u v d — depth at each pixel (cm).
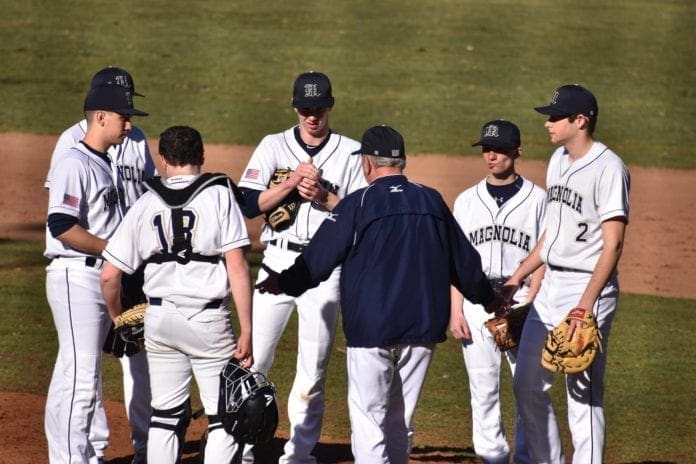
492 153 2384
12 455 2366
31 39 9731
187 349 1966
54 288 2125
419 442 2686
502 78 8950
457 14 11275
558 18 11212
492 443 2342
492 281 2406
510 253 2403
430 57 9556
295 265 1986
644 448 2658
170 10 11138
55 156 2306
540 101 8306
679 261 4906
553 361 2005
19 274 4241
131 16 10806
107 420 2506
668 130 7688
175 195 1942
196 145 1992
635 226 5525
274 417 1966
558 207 2120
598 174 2048
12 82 8438
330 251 1964
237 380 1948
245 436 1956
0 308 3759
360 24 10744
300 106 2384
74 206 2088
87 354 2131
